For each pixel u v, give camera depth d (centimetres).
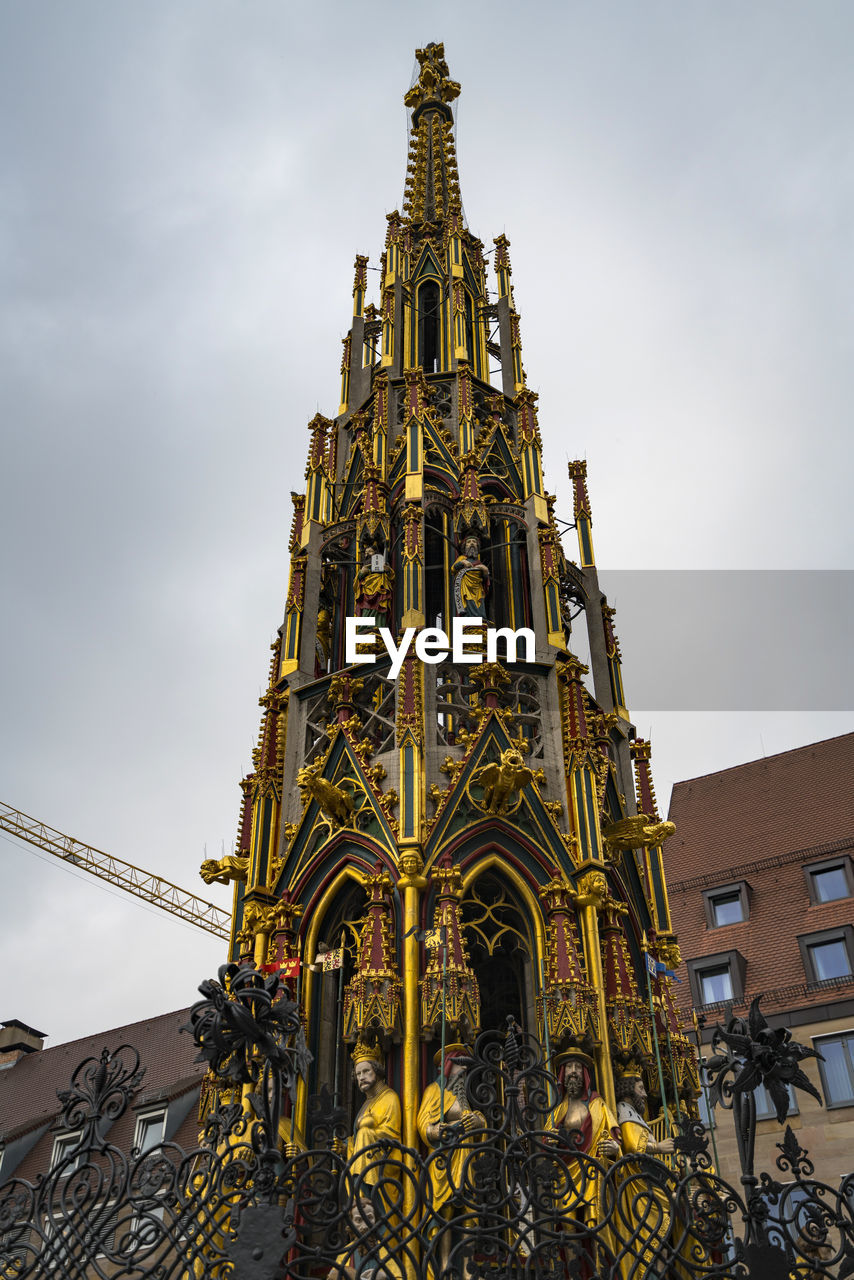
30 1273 1588
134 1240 1548
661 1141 1980
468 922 2177
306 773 2280
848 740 4269
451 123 3841
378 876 2158
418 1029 2005
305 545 2798
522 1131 1731
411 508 2647
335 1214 1529
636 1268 1530
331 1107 1923
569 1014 2036
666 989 2345
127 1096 1662
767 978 3625
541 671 2514
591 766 2375
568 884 2211
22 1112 4141
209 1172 1555
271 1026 1558
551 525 2786
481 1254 1772
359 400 3164
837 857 3828
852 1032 3381
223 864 2377
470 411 2898
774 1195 1550
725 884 3928
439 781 2308
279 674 2631
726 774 4397
